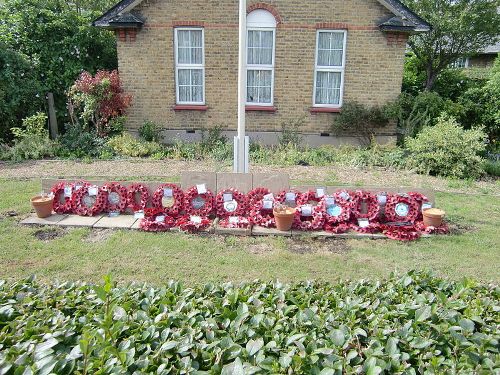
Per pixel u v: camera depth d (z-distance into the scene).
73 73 12.95
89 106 10.98
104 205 6.47
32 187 7.96
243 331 2.51
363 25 11.44
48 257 5.09
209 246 5.49
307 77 11.81
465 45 15.88
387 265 5.05
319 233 5.91
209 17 11.56
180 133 12.30
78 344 2.27
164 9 11.56
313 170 9.65
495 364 2.25
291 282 4.53
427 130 10.06
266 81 12.00
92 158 10.53
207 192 6.31
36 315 2.70
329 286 3.37
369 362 2.18
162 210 6.29
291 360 2.18
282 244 5.61
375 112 11.65
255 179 6.44
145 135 11.88
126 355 2.18
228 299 2.92
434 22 15.26
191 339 2.40
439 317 2.67
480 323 2.68
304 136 12.16
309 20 11.46
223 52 11.78
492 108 13.43
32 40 12.46
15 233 5.79
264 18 11.52
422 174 9.58
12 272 4.69
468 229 6.30
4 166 9.66
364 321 2.74
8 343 2.38
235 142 6.89
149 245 5.48
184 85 12.14
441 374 2.17
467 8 14.91
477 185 8.93
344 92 11.88
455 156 9.41
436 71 16.56
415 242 5.75
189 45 11.87
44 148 10.59
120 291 3.04
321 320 2.66
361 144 12.02
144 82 12.05
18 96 11.62
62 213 6.48
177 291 3.18
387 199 6.30
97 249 5.33
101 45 13.77
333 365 2.19
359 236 5.87
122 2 11.45
